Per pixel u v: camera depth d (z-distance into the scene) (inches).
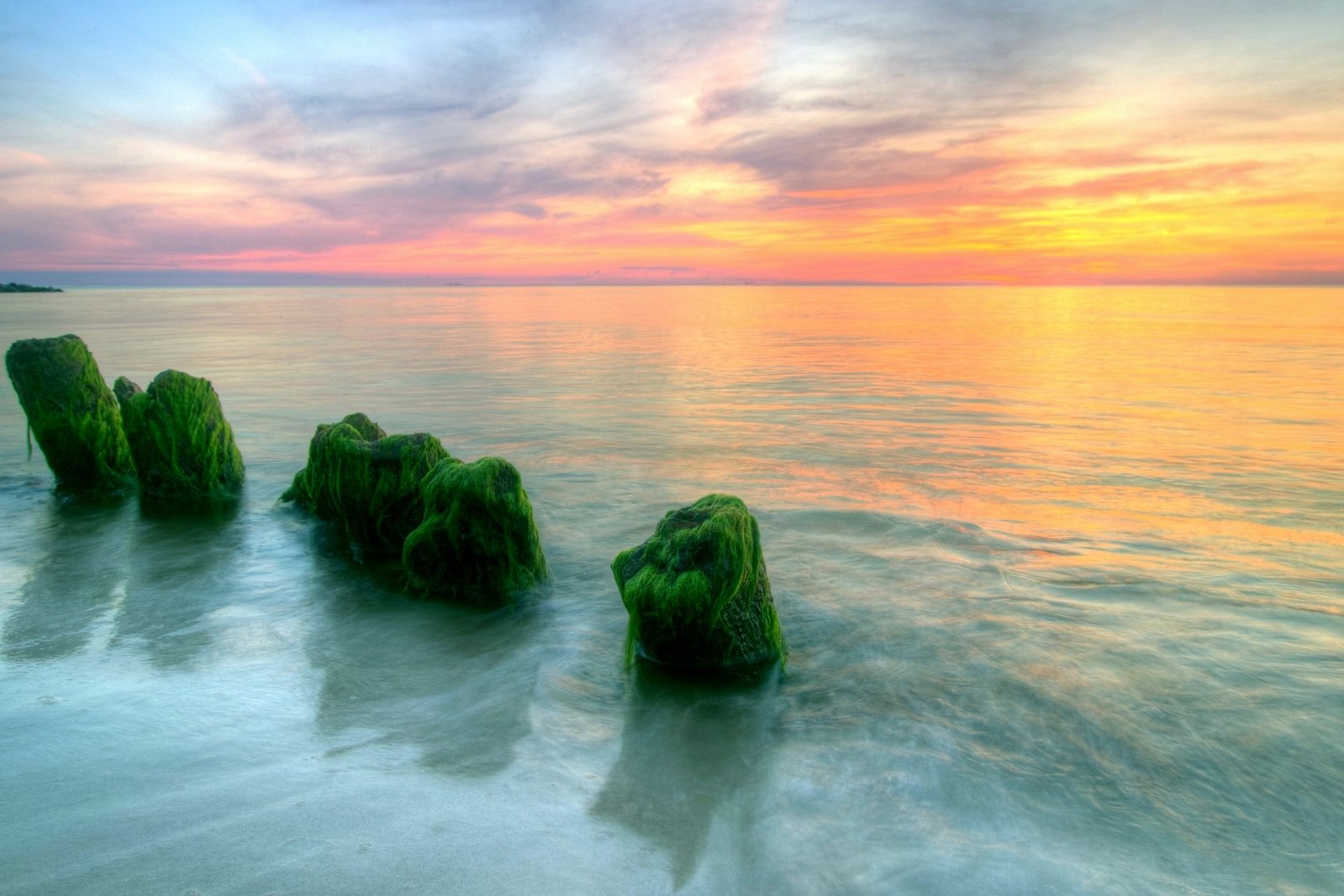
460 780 178.5
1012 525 389.7
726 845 158.4
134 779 174.7
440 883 142.3
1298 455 542.3
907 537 370.6
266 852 149.3
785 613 289.6
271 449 581.3
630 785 180.2
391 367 1095.6
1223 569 327.0
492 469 300.4
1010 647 255.4
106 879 140.7
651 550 257.4
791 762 191.0
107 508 433.1
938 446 577.6
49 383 450.3
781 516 407.2
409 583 315.9
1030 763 191.9
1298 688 228.7
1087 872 153.8
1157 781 185.3
